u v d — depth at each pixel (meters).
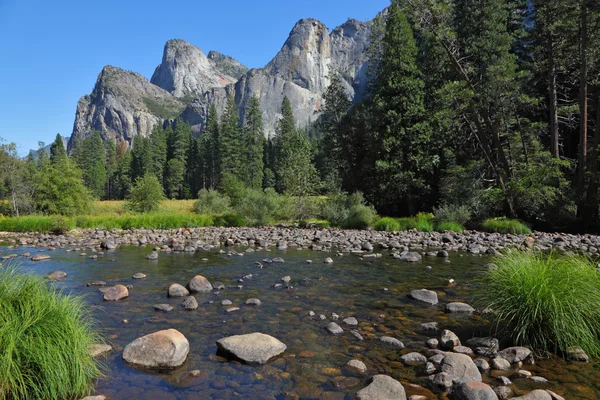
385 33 30.61
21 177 33.19
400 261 10.54
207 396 3.26
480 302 5.77
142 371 3.73
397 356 4.20
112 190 99.12
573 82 26.53
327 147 36.28
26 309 3.42
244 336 4.32
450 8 25.50
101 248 13.31
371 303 6.35
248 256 11.45
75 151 96.62
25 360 3.18
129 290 7.09
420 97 28.48
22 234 18.36
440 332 4.97
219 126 83.06
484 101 23.75
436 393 3.37
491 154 25.27
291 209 24.73
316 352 4.29
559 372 3.77
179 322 5.26
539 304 4.24
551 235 17.92
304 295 6.86
